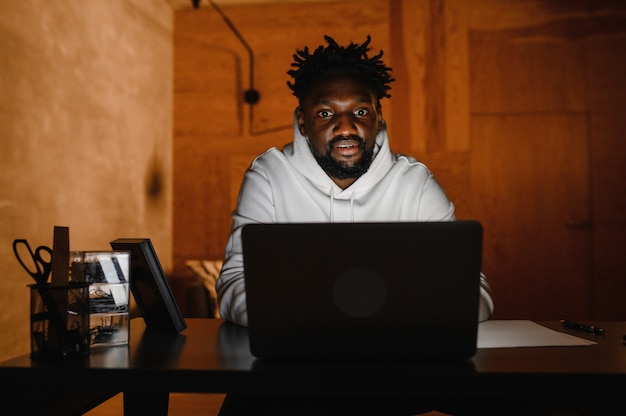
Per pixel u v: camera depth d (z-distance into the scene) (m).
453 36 3.99
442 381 0.69
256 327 0.76
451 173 3.96
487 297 1.16
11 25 2.31
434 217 1.65
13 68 2.33
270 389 0.71
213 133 4.16
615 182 3.86
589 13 3.90
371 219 1.66
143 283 1.04
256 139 4.12
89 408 0.86
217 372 0.72
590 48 3.90
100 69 3.09
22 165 2.39
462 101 3.97
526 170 3.91
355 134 1.51
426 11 4.02
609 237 3.85
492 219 3.92
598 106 3.89
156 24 3.90
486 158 3.94
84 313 0.82
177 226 4.16
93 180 3.01
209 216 4.14
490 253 3.91
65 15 2.73
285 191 1.67
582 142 3.89
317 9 4.10
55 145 2.64
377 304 0.74
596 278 3.85
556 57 3.92
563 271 3.87
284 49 4.12
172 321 1.03
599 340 0.92
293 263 0.75
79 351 0.80
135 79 3.56
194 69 4.18
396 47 4.03
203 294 3.09
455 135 3.96
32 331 0.80
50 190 2.60
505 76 3.95
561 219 3.88
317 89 1.52
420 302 0.74
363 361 0.76
